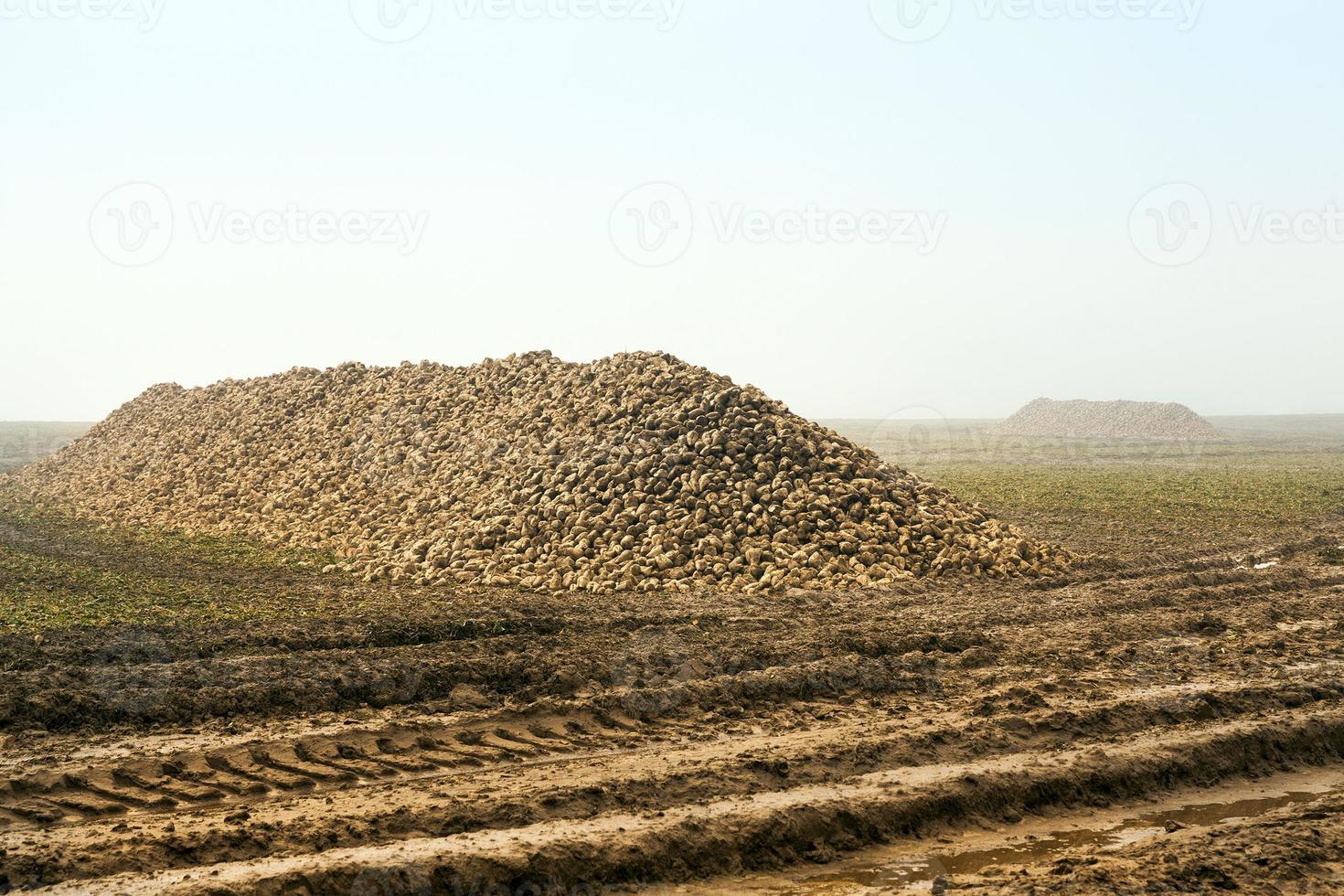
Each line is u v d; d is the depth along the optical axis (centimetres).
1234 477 5409
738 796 941
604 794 926
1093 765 1023
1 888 743
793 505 2233
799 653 1480
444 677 1312
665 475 2334
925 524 2297
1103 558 2452
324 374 3934
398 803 903
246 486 3167
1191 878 783
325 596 1961
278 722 1159
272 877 751
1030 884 777
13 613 1739
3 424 15812
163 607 1833
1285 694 1270
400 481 2839
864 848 889
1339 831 873
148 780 971
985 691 1320
